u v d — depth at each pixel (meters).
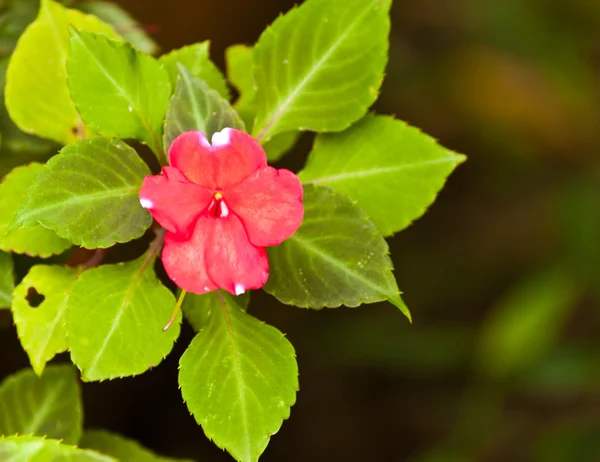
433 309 1.39
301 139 1.26
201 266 0.62
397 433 1.34
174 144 0.63
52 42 0.67
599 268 1.29
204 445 1.20
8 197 0.65
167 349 0.63
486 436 1.26
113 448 0.70
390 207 0.66
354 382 1.37
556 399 1.33
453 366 1.31
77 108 0.64
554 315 1.22
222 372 0.63
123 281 0.63
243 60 0.71
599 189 1.38
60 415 0.68
